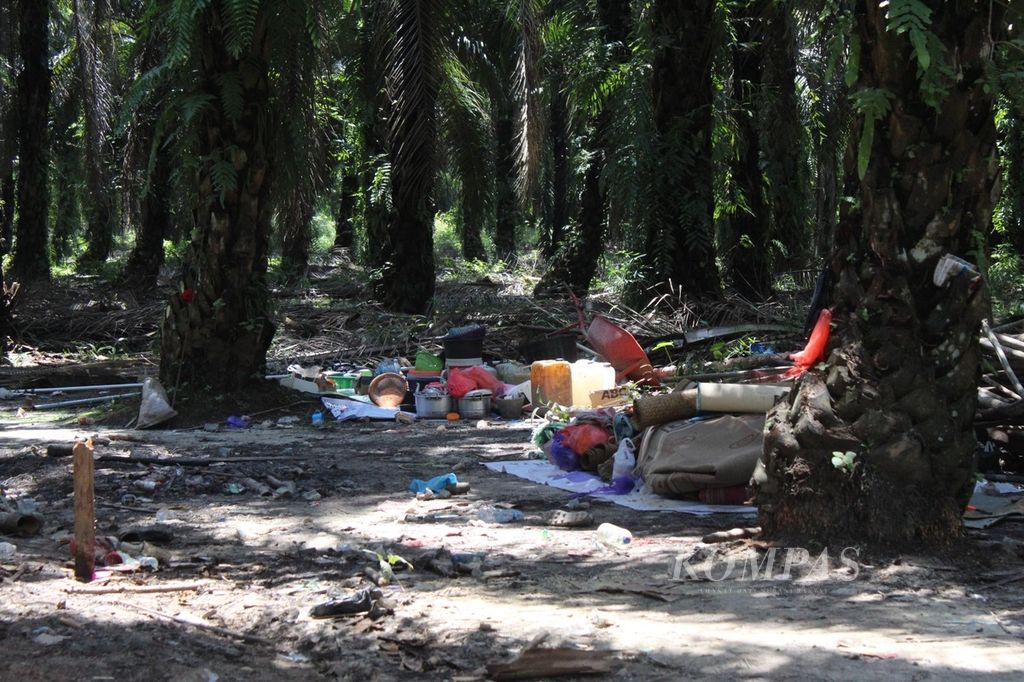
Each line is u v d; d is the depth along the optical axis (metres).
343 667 4.02
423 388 12.68
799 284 20.84
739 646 4.23
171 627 4.44
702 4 16.47
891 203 5.57
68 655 4.02
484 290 23.86
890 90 5.51
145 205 25.16
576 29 18.42
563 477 8.28
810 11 14.63
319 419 11.80
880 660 4.06
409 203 18.80
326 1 12.20
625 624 4.56
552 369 12.19
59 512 7.10
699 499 7.24
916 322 5.58
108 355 18.47
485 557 5.78
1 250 18.19
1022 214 21.97
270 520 6.89
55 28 27.56
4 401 14.07
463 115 18.61
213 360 12.02
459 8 15.94
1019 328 9.02
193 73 11.69
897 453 5.50
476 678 3.89
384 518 6.95
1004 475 7.71
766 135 19.42
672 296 16.20
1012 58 5.65
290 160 12.54
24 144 24.11
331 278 30.48
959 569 5.34
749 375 8.90
